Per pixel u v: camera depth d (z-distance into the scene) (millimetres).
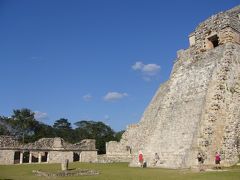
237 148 22156
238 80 24562
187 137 22078
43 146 43781
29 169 26500
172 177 15398
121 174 18266
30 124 73938
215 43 29094
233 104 23438
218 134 21969
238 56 25688
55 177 17938
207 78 24516
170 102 26453
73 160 45750
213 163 20781
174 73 28875
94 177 17078
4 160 39219
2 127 71188
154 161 23484
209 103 23000
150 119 37406
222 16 27234
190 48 29750
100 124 87438
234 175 15258
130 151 41094
